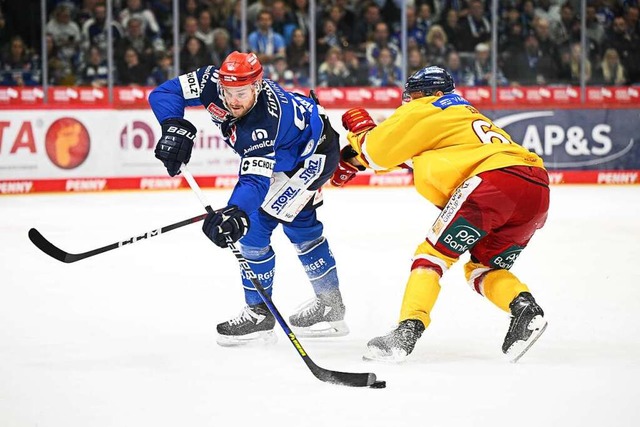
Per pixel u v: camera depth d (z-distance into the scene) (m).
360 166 8.27
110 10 19.94
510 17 21.05
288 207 7.84
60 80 20.16
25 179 18.97
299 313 8.39
